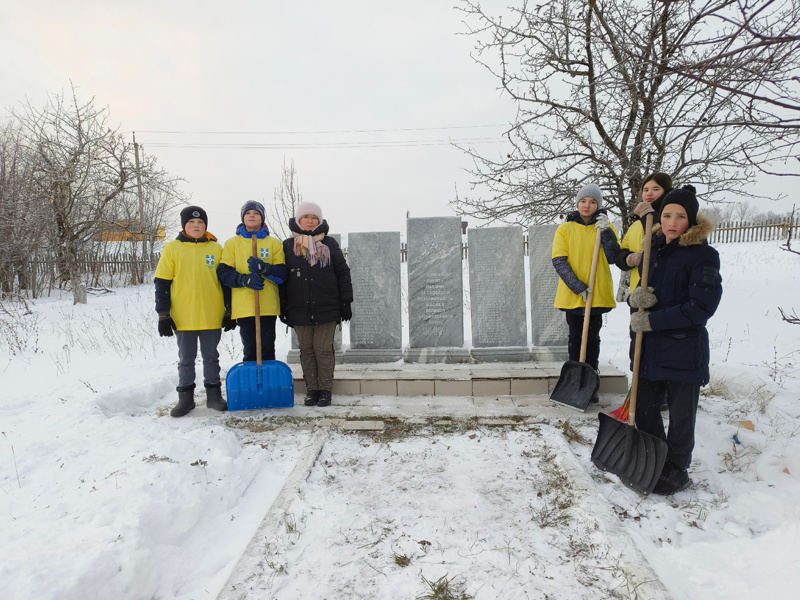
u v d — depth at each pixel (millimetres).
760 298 8422
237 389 4496
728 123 2727
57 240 14203
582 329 4547
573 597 2193
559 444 3629
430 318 5770
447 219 5703
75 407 4543
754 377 4520
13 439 3969
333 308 4621
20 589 2061
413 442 3885
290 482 3236
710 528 2689
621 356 5836
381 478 3342
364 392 4988
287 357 5820
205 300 4438
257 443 3967
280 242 4758
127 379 5723
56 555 2316
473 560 2463
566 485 3141
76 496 2961
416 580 2334
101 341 8148
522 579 2318
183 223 4414
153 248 23656
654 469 3033
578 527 2699
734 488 3086
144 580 2338
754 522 2721
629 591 2188
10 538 2537
